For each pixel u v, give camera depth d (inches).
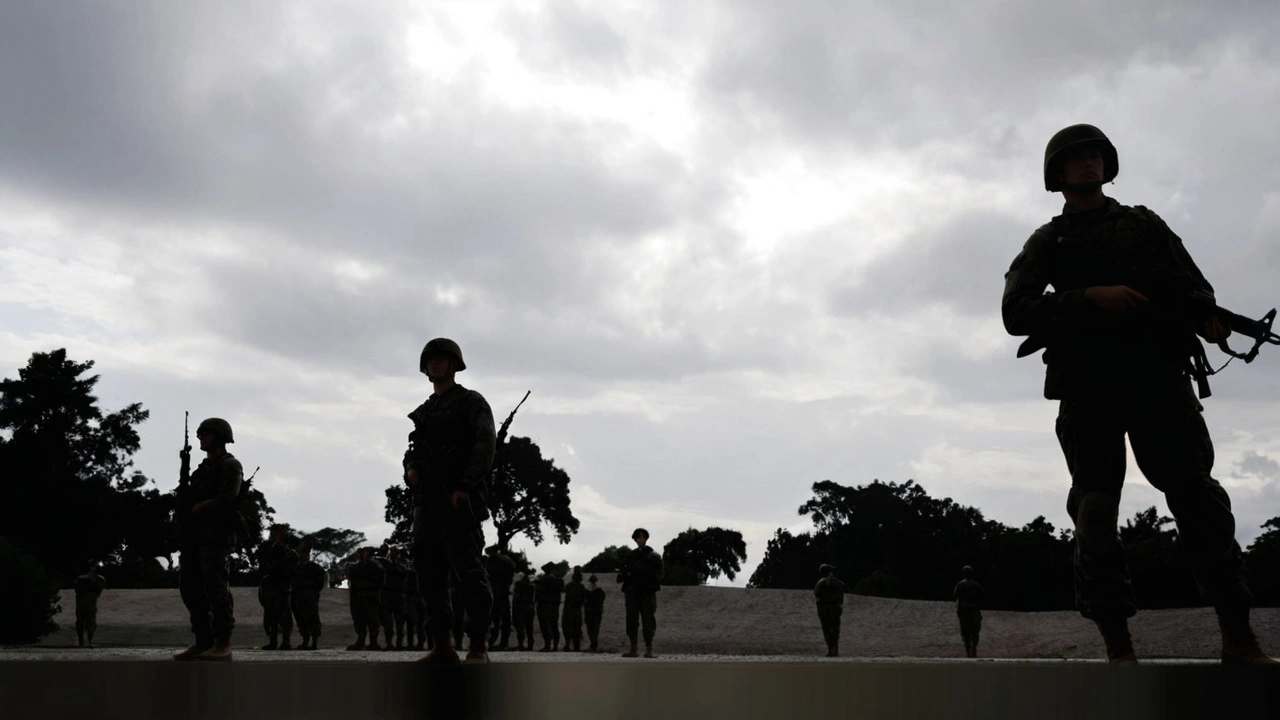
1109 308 117.9
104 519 2415.1
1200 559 120.7
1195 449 120.0
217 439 307.0
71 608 1446.9
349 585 871.7
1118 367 120.3
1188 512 120.4
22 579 888.9
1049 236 129.3
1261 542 1395.2
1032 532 2121.1
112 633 1240.8
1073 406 123.6
